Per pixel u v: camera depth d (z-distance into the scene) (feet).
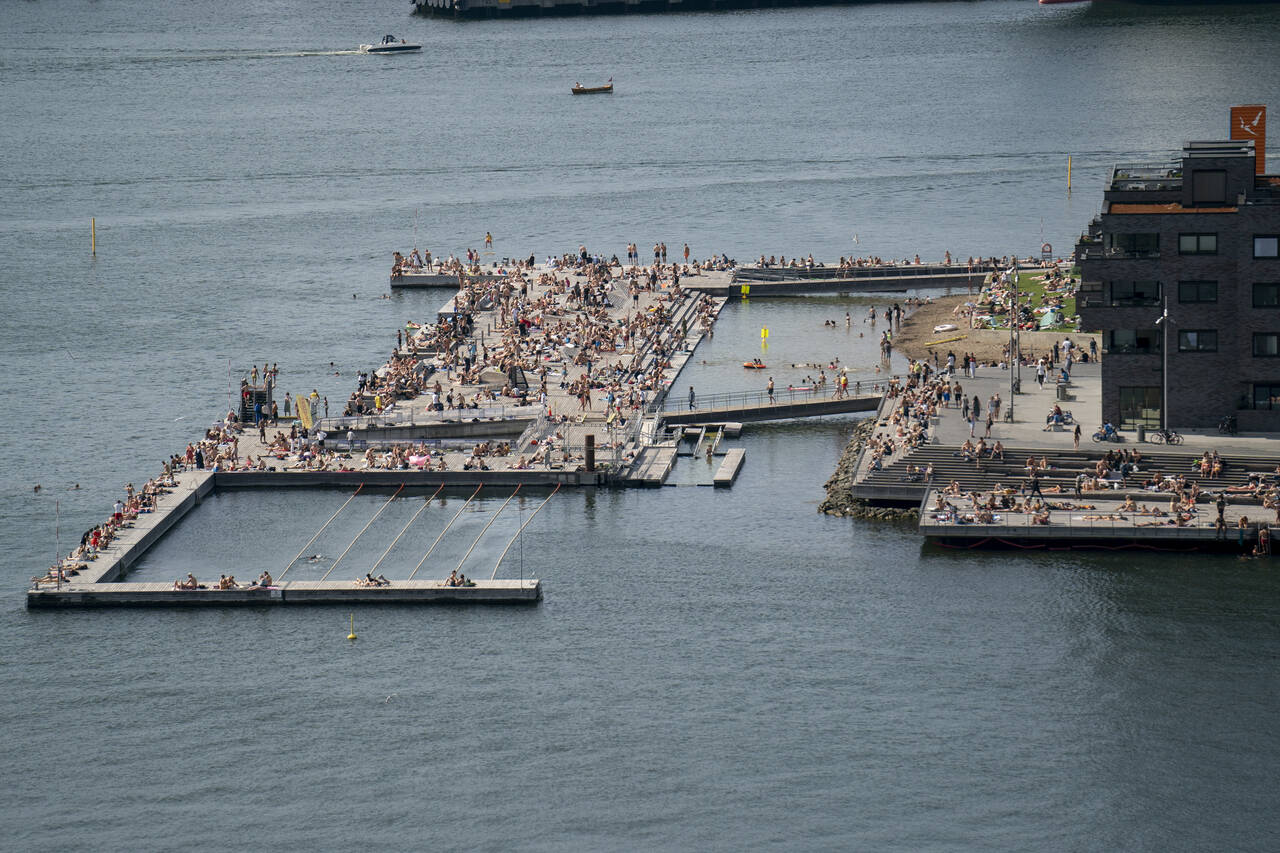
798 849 638.53
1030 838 641.81
